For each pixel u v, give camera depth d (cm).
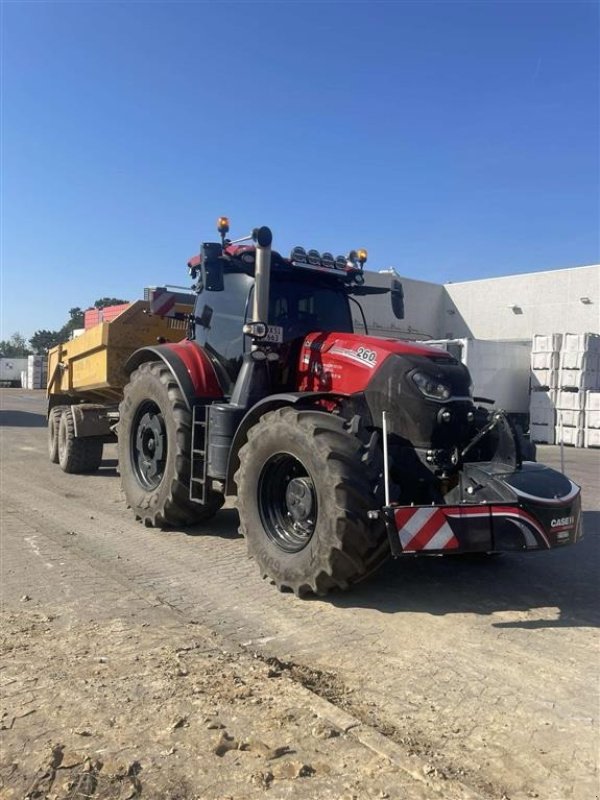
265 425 488
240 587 491
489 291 2467
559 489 437
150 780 256
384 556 443
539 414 1742
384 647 387
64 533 651
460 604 462
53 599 461
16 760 269
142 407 702
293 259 585
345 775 259
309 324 615
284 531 493
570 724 303
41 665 356
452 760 273
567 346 1697
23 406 2777
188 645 383
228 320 627
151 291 751
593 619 437
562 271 2267
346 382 515
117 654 370
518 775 263
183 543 618
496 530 415
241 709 308
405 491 477
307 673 352
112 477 1004
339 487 425
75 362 1030
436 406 469
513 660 371
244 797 247
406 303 2508
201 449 608
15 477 992
